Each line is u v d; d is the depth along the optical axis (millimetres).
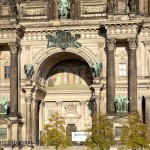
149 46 131625
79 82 142125
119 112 127000
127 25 128250
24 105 133625
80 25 133000
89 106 140750
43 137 119750
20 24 133875
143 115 130875
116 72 131625
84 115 140875
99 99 130750
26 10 136750
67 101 142250
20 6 136875
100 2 133875
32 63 135125
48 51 135000
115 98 128750
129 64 128875
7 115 129500
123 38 128500
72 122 141250
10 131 129125
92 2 134000
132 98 127562
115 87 130625
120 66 131875
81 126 140625
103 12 133625
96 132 115938
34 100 134000
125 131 116812
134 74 128125
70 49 134250
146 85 129875
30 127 132875
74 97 141750
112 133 117000
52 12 135000
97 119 117688
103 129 115812
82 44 133750
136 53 130000
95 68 131125
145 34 132000
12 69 131625
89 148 119062
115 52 131750
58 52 134750
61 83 142750
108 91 128375
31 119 133250
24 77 134750
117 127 125188
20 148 128625
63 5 134625
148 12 132875
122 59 131625
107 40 129000
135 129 116312
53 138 118000
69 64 143250
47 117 142250
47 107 142875
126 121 121562
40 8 136375
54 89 142500
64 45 134125
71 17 134125
